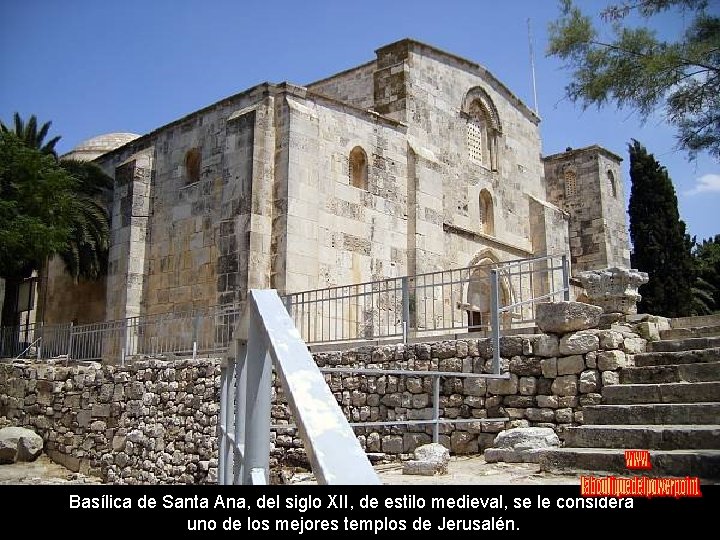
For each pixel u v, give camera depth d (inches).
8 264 967.0
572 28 534.9
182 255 856.9
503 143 1157.1
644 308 1517.0
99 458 710.5
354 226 834.2
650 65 494.9
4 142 962.7
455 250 986.7
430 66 1013.2
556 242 1204.5
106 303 948.6
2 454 752.3
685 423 303.0
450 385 437.7
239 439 178.2
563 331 400.5
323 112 823.7
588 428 301.9
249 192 759.1
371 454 460.1
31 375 826.8
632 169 1606.8
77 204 982.4
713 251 1823.3
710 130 514.0
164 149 925.2
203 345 784.3
